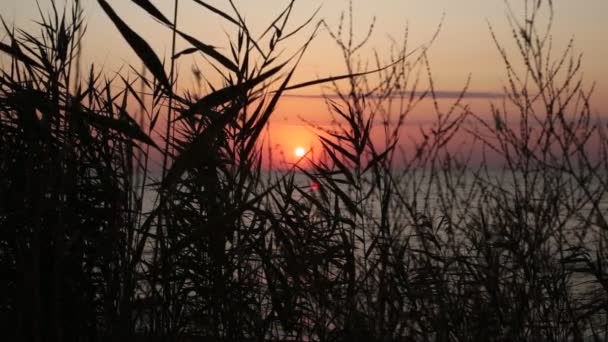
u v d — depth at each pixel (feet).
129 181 8.68
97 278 8.79
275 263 9.78
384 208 10.57
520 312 10.68
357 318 10.05
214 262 9.10
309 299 10.15
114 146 8.89
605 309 10.75
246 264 9.73
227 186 9.32
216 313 9.22
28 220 8.28
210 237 8.89
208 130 7.81
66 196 8.41
